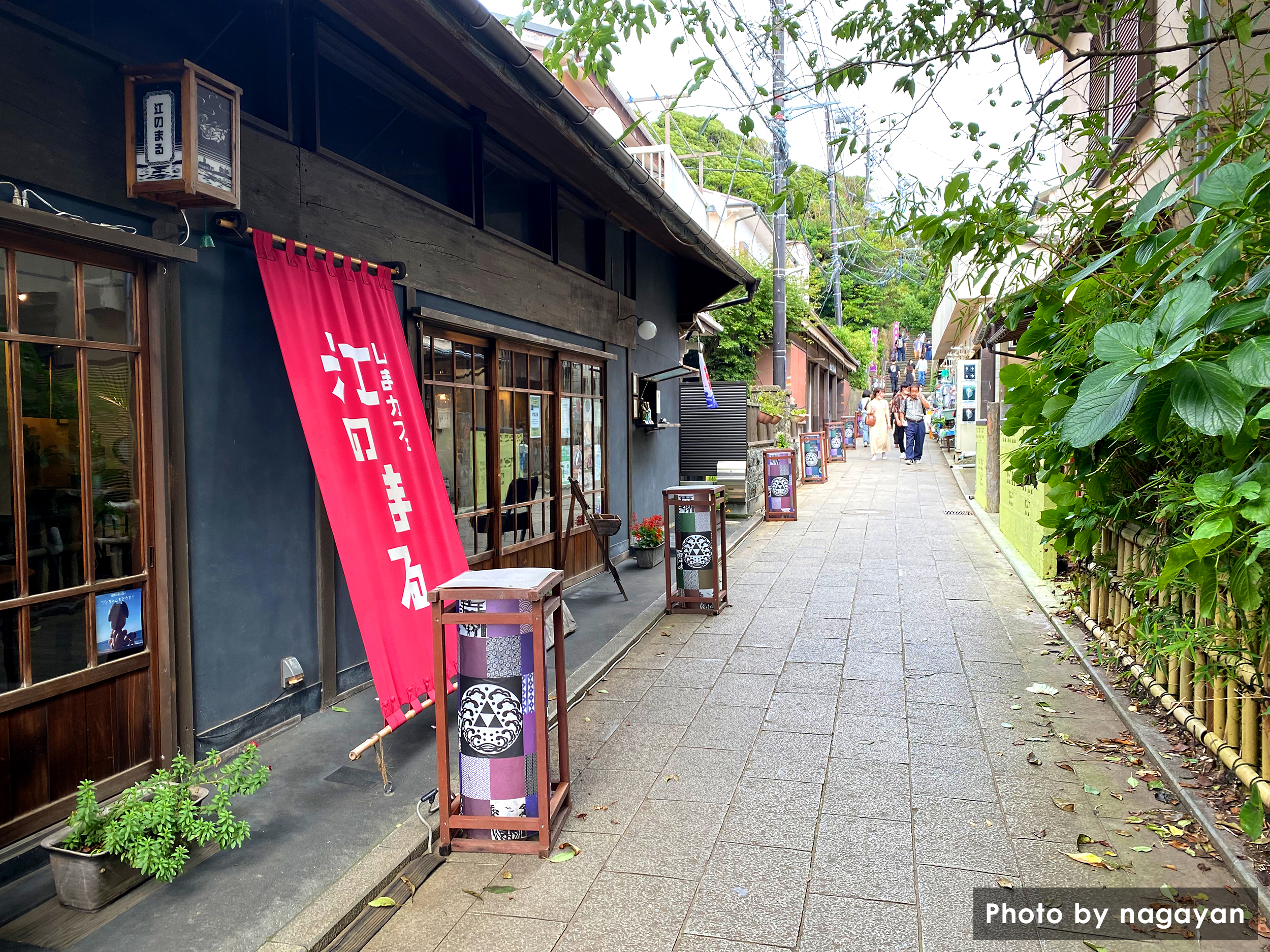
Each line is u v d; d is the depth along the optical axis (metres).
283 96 4.50
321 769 4.16
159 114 3.52
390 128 5.75
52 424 3.34
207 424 4.06
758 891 3.15
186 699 3.89
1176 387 2.00
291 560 4.67
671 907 3.06
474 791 3.50
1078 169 3.73
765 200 20.69
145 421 3.73
